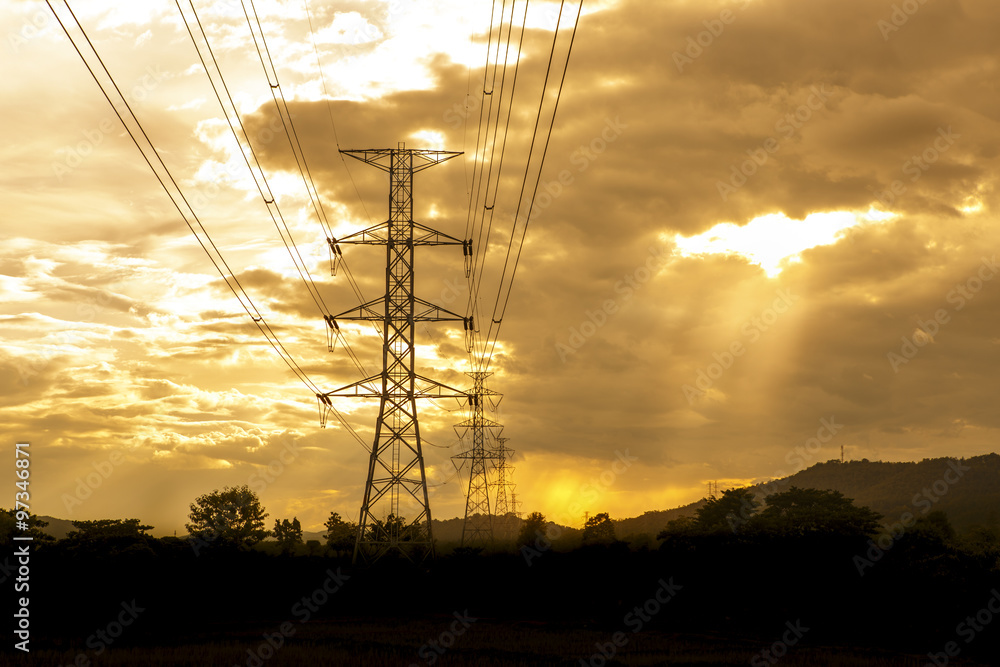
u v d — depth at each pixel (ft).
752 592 241.55
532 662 133.28
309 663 125.70
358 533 238.89
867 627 199.72
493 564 258.57
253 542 444.55
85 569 218.38
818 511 309.83
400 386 229.25
